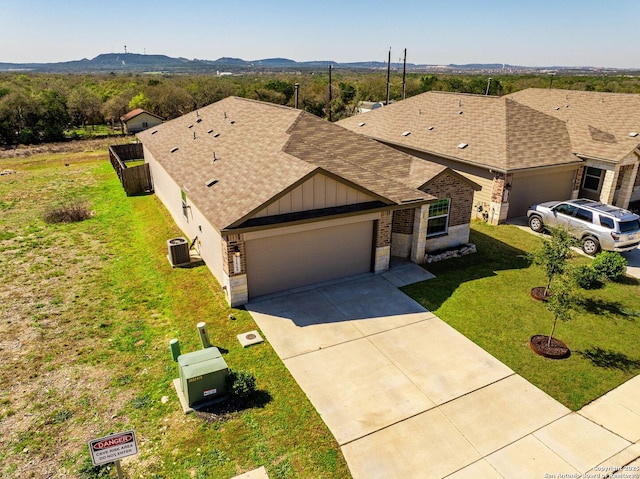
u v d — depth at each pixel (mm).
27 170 32156
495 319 12461
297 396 9375
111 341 11383
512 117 22422
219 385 9109
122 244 17828
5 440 8305
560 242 12023
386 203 14047
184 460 7812
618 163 19766
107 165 33625
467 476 7582
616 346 11297
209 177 15969
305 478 7504
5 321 12305
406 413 8969
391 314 12648
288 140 16453
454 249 16828
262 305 13000
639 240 16656
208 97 69812
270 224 12125
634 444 8258
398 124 27375
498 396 9484
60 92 68750
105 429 8531
